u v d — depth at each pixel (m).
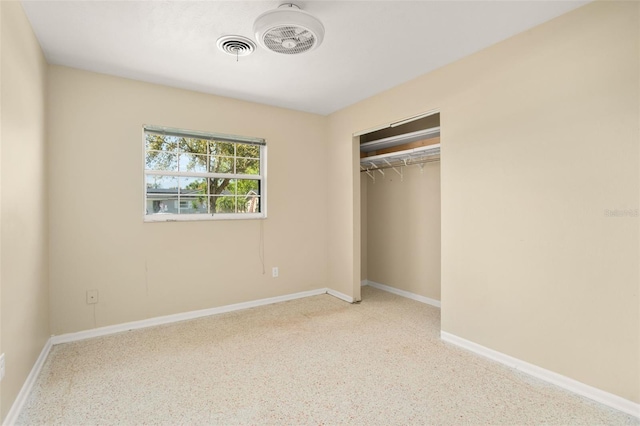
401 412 1.84
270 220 3.88
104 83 2.92
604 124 1.92
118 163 2.98
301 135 4.11
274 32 2.00
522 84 2.28
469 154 2.62
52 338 2.71
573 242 2.05
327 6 1.97
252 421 1.77
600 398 1.93
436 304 3.79
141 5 1.95
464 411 1.85
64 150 2.74
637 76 1.80
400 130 4.23
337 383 2.14
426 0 1.92
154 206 3.24
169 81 3.11
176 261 3.28
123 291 3.01
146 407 1.88
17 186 1.84
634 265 1.82
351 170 3.92
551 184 2.14
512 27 2.22
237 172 3.72
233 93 3.46
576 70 2.03
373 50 2.53
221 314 3.49
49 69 2.69
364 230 4.77
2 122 1.61
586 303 2.00
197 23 2.14
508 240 2.37
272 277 3.90
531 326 2.25
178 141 3.35
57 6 1.95
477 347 2.57
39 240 2.36
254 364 2.40
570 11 2.04
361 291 4.43
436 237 3.79
